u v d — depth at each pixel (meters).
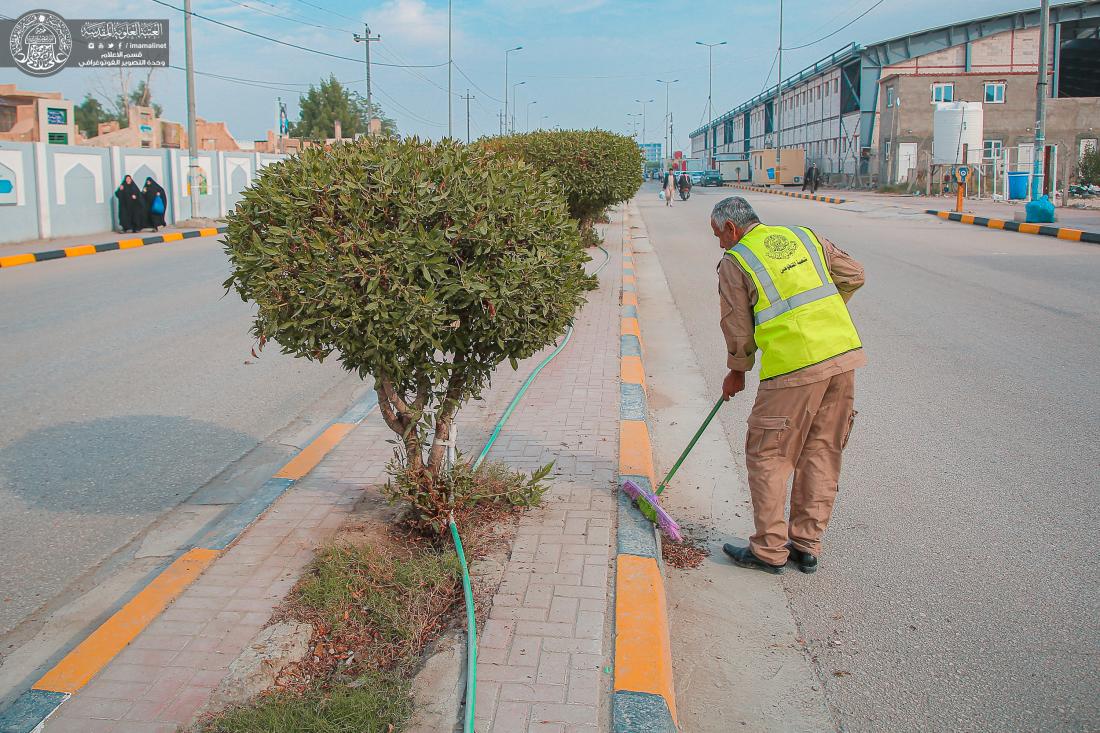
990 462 5.57
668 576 4.26
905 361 8.16
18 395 7.57
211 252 19.83
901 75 39.38
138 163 24.91
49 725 2.94
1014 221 20.80
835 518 4.85
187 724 2.95
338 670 3.29
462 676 3.10
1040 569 4.19
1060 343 8.56
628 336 8.89
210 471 5.84
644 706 2.92
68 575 4.41
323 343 3.72
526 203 3.84
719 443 6.17
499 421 6.16
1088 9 42.94
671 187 33.94
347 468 5.41
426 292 3.57
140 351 9.30
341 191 3.56
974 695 3.29
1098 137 38.34
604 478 5.00
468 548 4.09
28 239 21.14
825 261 4.15
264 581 3.90
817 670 3.49
